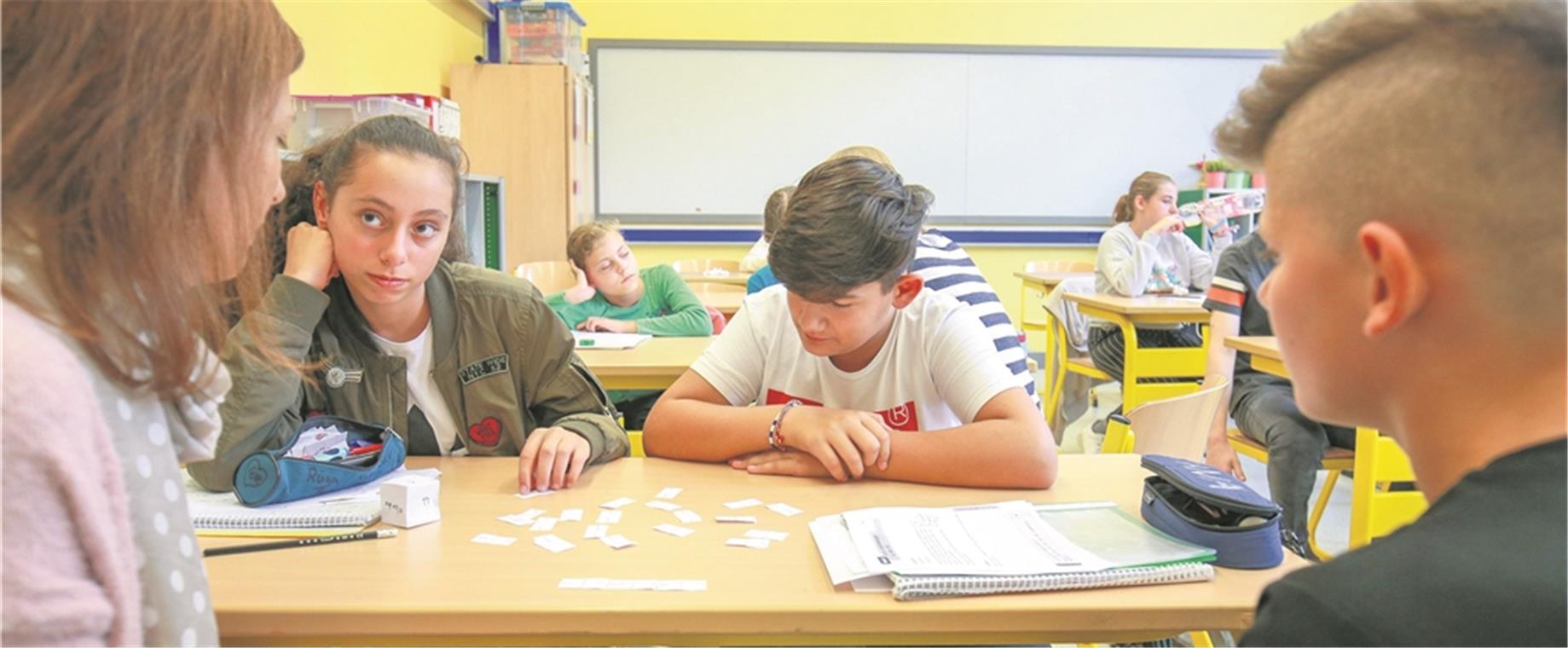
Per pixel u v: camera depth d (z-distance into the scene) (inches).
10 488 18.9
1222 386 72.6
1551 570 17.5
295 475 48.0
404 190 50.8
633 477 54.1
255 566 40.1
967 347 57.1
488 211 171.9
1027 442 51.4
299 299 51.3
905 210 51.3
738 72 262.7
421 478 48.1
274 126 25.5
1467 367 19.6
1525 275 18.5
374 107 118.9
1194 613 37.1
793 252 49.9
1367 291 20.1
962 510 46.4
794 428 54.2
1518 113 18.2
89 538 20.2
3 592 18.8
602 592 37.6
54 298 21.2
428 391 59.8
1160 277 176.2
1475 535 18.4
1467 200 18.5
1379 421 22.0
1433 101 18.7
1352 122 19.9
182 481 25.0
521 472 51.4
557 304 133.5
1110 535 43.1
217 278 24.9
